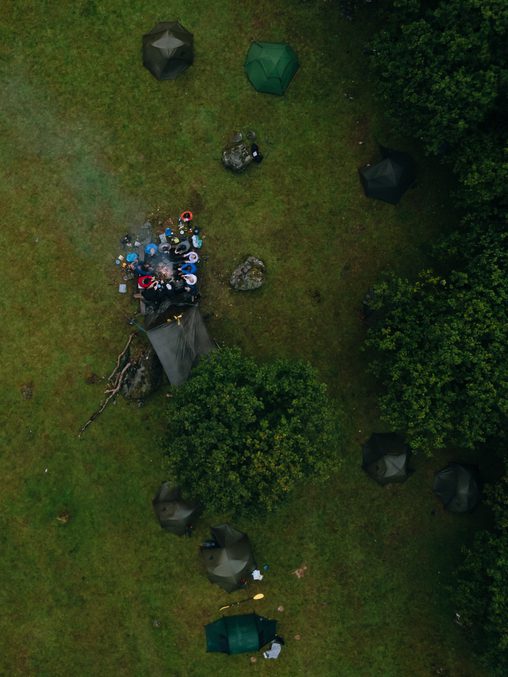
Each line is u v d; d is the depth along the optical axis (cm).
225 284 2236
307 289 2255
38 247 2189
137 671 2217
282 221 2241
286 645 2244
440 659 2261
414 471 2258
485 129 1920
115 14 2183
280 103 2223
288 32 2222
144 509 2220
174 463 1911
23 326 2191
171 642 2220
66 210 2191
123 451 2217
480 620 2048
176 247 2180
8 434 2195
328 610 2253
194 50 2194
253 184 2231
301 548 2247
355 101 2241
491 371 1852
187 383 1905
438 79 1798
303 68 2228
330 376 2262
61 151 2184
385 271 2245
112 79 2188
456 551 2270
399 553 2273
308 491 2253
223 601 2228
